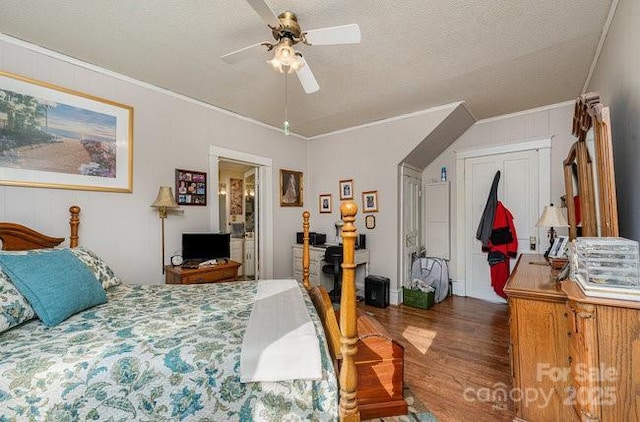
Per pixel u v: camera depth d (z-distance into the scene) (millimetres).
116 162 2559
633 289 1073
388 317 3287
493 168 3861
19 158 2062
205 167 3281
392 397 1740
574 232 2156
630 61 1517
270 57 2277
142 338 1209
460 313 3406
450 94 3105
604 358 1081
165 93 2930
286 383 1119
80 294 1518
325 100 3244
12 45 2057
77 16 1842
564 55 2320
